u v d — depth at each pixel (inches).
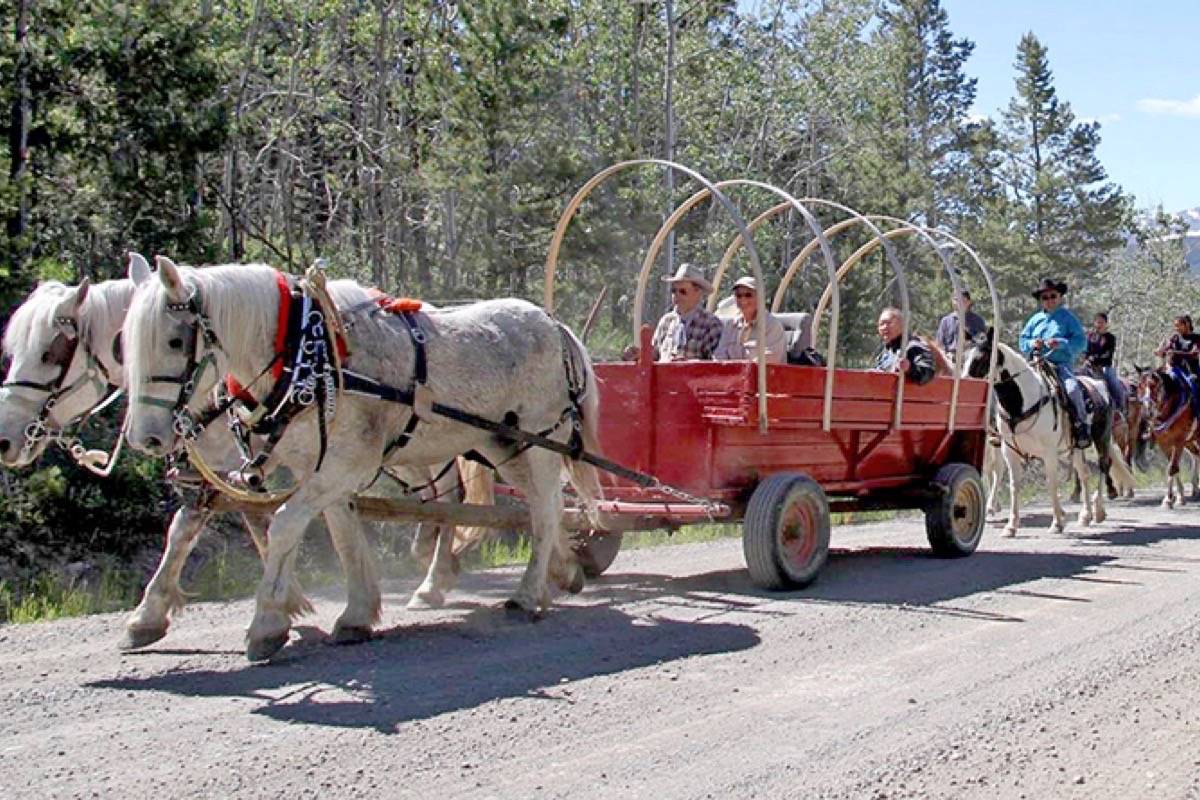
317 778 221.9
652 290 1159.0
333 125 941.8
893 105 1791.3
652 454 405.1
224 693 274.1
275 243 919.7
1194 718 268.5
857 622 360.2
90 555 472.1
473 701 270.7
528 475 358.9
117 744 238.8
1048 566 474.9
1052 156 2278.5
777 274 1359.5
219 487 298.7
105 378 312.3
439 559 382.3
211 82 546.9
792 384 399.5
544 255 870.4
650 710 267.7
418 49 900.0
